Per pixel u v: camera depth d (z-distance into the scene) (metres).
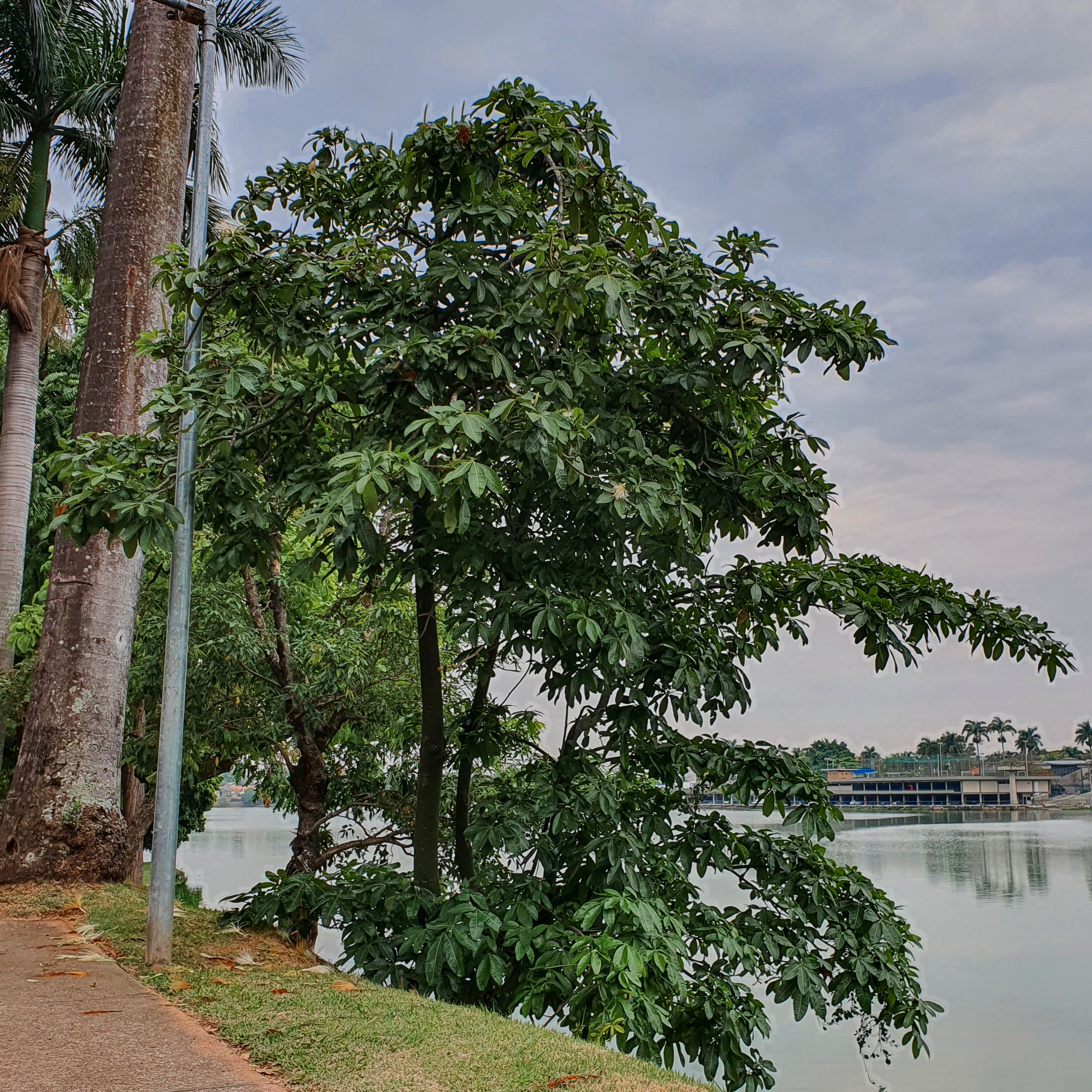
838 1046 20.45
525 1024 5.16
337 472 6.37
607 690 7.20
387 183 7.04
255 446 7.04
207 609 10.79
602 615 6.41
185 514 6.30
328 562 9.35
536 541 7.00
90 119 16.20
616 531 7.14
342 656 11.20
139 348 6.91
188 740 11.33
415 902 6.99
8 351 15.88
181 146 10.98
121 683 9.73
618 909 6.16
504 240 6.96
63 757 9.24
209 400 6.38
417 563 6.78
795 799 7.45
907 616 7.12
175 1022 4.67
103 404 10.08
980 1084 15.80
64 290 19.91
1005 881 34.88
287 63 16.73
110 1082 3.79
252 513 6.78
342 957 6.68
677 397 7.39
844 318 7.04
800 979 6.86
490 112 6.66
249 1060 4.19
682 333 6.79
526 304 6.32
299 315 6.73
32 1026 4.51
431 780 7.69
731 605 7.79
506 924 6.46
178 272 6.75
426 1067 4.17
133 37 11.08
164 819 6.02
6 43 15.80
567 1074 4.16
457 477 5.04
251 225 6.87
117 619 9.74
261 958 6.42
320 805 11.46
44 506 18.09
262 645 11.05
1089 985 21.84
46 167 16.45
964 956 24.41
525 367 6.63
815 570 7.25
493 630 6.42
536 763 7.68
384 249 6.61
